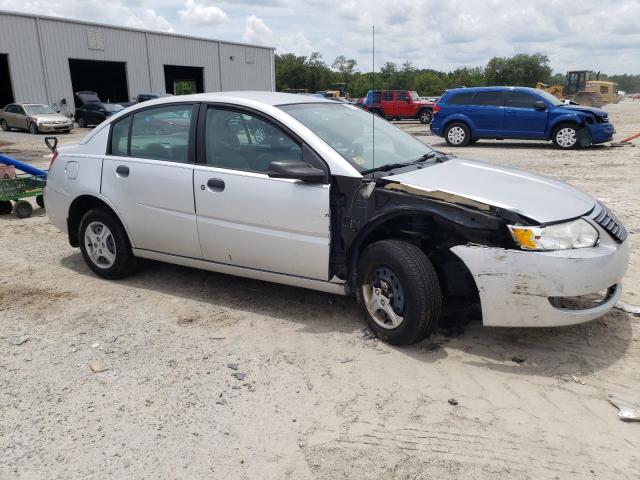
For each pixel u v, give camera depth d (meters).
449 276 3.82
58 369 3.62
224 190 4.23
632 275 5.07
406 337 3.67
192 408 3.17
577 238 3.42
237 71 45.88
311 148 3.96
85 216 5.16
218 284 5.05
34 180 8.11
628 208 7.73
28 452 2.83
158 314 4.44
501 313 3.46
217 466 2.71
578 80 37.38
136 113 4.87
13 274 5.43
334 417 3.07
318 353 3.76
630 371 3.47
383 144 4.46
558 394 3.25
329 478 2.62
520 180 3.99
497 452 2.77
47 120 24.80
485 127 16.66
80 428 3.01
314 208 3.84
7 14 30.73
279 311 4.44
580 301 3.86
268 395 3.29
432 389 3.32
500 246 3.41
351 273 4.00
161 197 4.58
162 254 4.81
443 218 3.51
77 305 4.64
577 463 2.69
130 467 2.71
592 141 15.50
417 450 2.80
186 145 4.52
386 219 3.70
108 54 36.22
